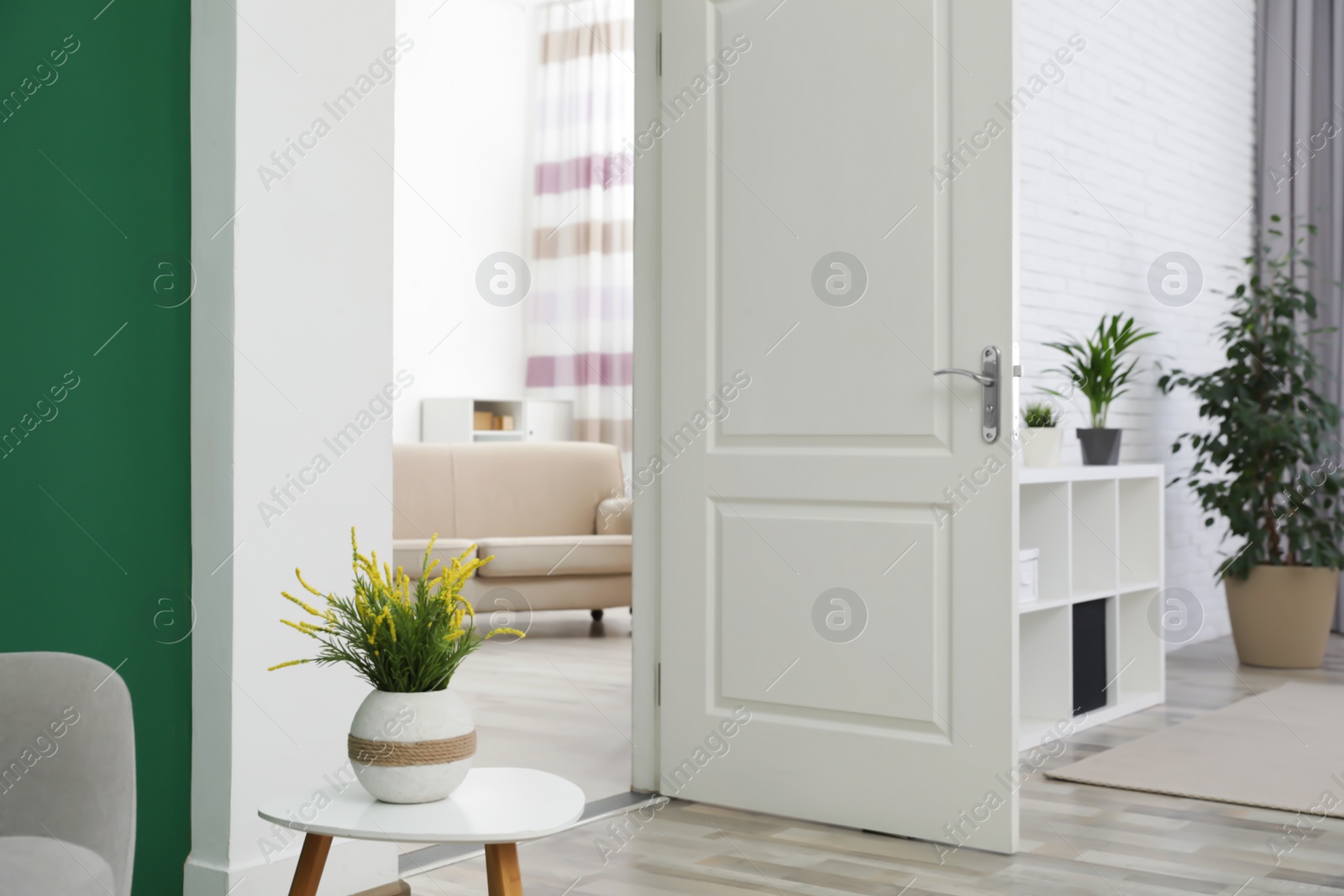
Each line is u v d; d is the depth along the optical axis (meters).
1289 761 3.25
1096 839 2.57
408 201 6.78
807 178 2.71
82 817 1.45
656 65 2.97
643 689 2.96
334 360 2.25
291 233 2.18
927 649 2.54
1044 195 4.45
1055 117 4.51
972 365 2.49
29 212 2.03
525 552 5.38
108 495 2.10
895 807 2.58
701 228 2.87
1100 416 4.30
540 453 6.04
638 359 3.00
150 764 2.09
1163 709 4.05
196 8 2.15
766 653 2.75
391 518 2.33
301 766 2.17
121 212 2.12
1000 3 2.46
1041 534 3.79
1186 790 2.96
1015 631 2.44
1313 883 2.29
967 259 2.50
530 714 3.88
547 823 1.43
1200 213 5.39
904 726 2.57
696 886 2.28
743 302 2.80
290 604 2.16
